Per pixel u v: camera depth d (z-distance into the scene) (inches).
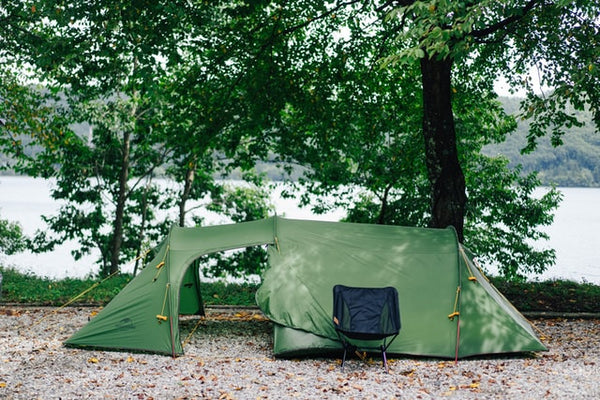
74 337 331.9
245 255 788.0
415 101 580.7
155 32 420.2
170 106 649.0
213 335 378.6
